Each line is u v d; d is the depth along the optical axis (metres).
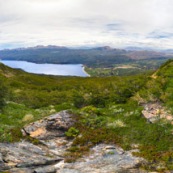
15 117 27.42
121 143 19.22
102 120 23.22
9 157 15.62
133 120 22.88
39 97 43.81
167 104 25.34
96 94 33.81
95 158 16.88
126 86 35.25
